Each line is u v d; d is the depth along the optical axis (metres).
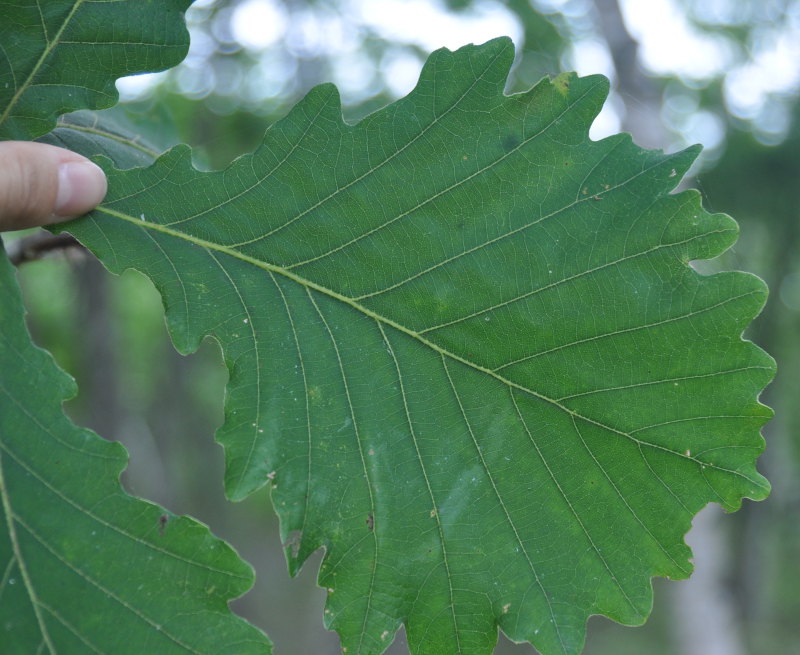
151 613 0.38
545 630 0.41
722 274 0.40
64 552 0.38
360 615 0.40
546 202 0.41
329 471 0.40
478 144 0.41
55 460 0.38
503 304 0.41
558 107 0.41
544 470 0.41
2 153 0.39
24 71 0.40
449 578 0.41
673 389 0.41
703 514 0.99
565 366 0.41
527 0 1.24
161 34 0.40
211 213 0.41
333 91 0.41
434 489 0.41
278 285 0.41
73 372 1.26
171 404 1.89
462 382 0.41
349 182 0.41
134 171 0.41
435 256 0.41
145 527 0.38
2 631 0.38
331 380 0.41
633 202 0.41
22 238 0.47
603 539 0.41
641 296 0.41
